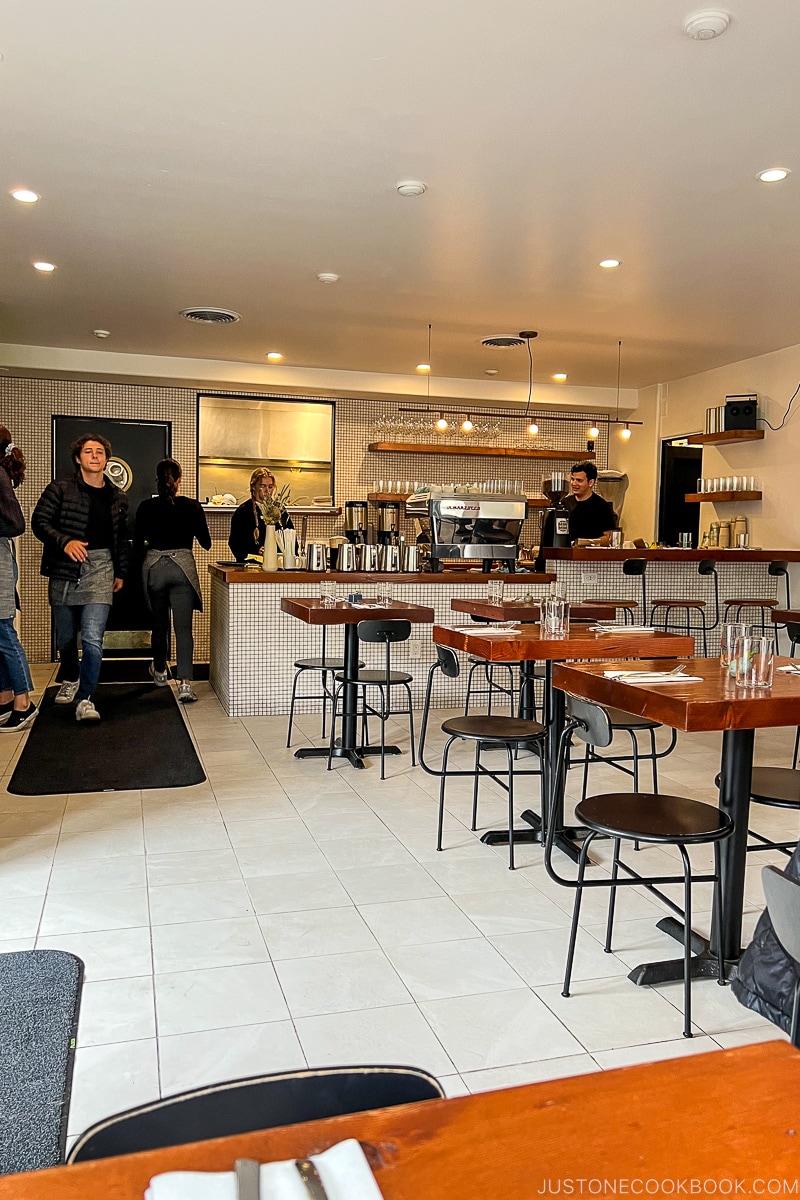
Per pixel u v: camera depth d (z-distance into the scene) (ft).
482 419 34.12
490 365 28.81
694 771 16.52
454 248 17.26
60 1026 7.52
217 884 10.80
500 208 15.16
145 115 11.94
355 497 32.53
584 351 26.45
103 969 8.63
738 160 13.17
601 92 11.23
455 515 22.75
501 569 24.68
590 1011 7.97
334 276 19.13
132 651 30.53
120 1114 3.27
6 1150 5.95
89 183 14.21
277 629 21.07
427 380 31.04
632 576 24.98
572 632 12.41
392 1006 8.00
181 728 19.44
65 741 18.01
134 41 10.18
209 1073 6.94
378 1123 2.50
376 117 11.95
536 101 11.48
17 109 11.77
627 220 15.66
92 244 17.19
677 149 12.82
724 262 17.93
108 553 19.85
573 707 9.30
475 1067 7.04
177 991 8.23
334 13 9.61
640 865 11.63
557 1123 2.49
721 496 27.32
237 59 10.54
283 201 14.92
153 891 10.57
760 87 11.07
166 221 15.89
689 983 7.60
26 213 15.52
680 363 28.09
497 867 11.51
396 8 9.50
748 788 8.66
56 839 12.34
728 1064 2.78
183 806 13.93
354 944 9.24
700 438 27.84
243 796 14.51
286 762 16.74
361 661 21.49
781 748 18.66
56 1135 6.12
